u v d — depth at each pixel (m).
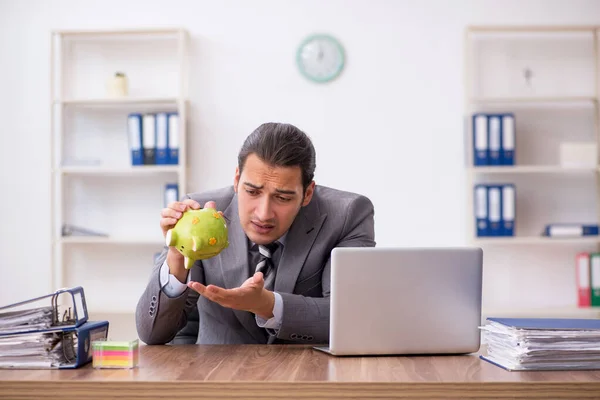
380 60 4.27
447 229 4.25
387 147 4.26
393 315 1.66
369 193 4.26
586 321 1.65
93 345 1.50
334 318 1.64
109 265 4.39
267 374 1.43
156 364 1.55
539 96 4.11
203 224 1.64
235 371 1.46
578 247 4.30
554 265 4.30
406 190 4.26
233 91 4.30
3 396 1.37
